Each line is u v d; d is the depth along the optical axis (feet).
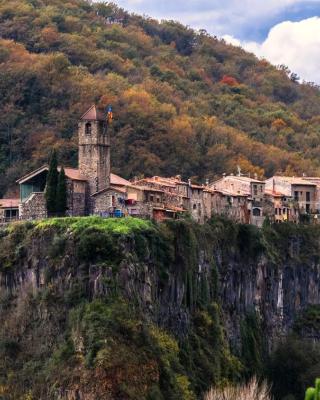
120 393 518.78
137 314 568.00
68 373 530.68
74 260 576.61
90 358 528.22
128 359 535.19
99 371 520.83
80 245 575.38
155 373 544.62
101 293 560.20
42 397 532.32
